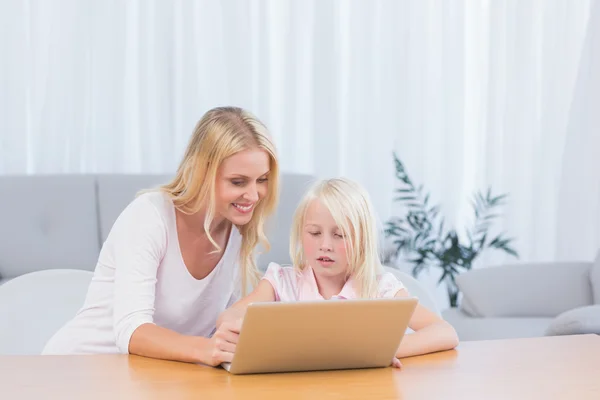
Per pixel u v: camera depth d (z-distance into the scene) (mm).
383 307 1467
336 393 1348
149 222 1832
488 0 4938
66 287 2334
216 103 4859
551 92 4859
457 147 4957
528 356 1651
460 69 4934
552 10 4848
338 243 1958
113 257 1943
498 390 1373
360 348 1504
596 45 4703
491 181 4918
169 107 4785
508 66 4898
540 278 3740
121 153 4773
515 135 4898
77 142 4742
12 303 2254
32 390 1354
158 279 1902
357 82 4934
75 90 4730
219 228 1967
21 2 4680
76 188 4395
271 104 4898
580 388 1388
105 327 1946
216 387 1383
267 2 4816
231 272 2043
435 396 1331
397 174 4875
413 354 1663
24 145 4707
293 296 2059
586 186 4742
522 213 4918
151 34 4777
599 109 4703
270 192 1890
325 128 4879
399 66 4949
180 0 4777
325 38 4848
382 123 4965
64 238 4324
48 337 2207
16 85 4684
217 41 4844
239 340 1430
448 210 4949
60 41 4719
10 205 4309
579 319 2711
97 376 1459
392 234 4820
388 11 4957
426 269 4969
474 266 4949
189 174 1834
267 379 1451
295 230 2080
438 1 4957
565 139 4805
